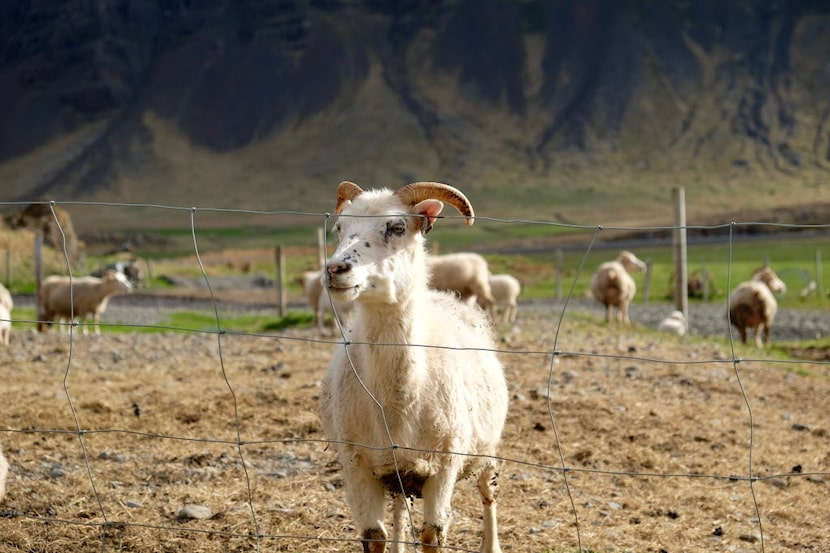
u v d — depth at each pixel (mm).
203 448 10219
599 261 66188
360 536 6359
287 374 14195
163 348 18094
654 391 13336
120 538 7590
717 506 8734
